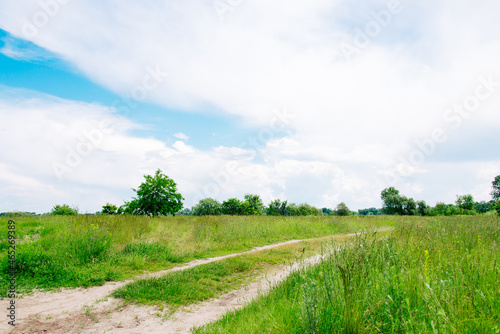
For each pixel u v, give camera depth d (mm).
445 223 9633
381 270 4016
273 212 69062
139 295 5535
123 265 7723
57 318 4488
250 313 4043
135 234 11633
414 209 67688
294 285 4953
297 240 13812
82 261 7422
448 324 2484
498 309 2730
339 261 4395
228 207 62250
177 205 25844
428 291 2973
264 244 12375
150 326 4332
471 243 5816
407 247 5277
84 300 5336
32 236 9984
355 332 2721
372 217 26766
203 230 13125
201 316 4789
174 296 5598
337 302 3236
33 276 6426
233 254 10195
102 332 4070
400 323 2656
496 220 11758
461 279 3334
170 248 9789
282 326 3174
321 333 2854
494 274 3414
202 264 8094
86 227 10766
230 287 6414
